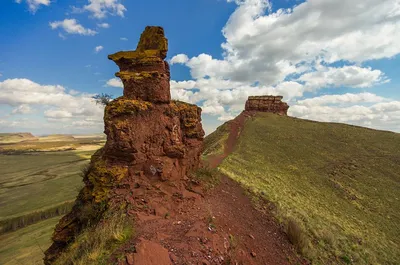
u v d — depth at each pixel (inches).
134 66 502.9
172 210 388.5
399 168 1887.3
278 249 430.6
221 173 946.1
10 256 1259.2
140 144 441.4
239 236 400.8
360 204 1284.4
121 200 375.2
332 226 768.9
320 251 504.7
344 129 2967.5
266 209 639.1
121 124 412.8
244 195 719.7
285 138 2603.3
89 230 331.6
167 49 530.3
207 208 446.3
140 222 326.3
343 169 1825.8
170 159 492.7
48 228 1691.7
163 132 491.8
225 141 2465.6
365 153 2217.0
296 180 1444.4
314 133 2822.3
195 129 633.0
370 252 642.8
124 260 228.8
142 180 422.6
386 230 999.6
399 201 1381.6
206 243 296.7
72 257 265.0
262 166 1592.0
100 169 419.5
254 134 2760.8
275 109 4261.8
